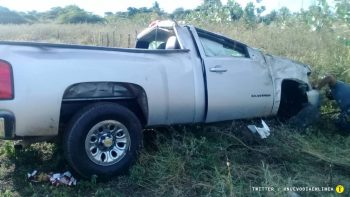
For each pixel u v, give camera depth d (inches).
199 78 187.6
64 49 157.2
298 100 234.7
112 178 165.9
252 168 171.3
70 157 155.6
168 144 181.6
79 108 168.7
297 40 370.3
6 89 144.2
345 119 220.4
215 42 201.5
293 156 182.9
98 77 160.4
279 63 220.1
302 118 218.8
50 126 153.5
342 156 184.5
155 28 217.8
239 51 209.2
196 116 190.2
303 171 171.0
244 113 205.0
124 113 165.6
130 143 168.6
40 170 173.5
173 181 160.2
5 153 188.7
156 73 175.6
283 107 236.1
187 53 188.1
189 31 193.9
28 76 146.9
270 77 212.5
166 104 179.5
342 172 173.2
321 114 234.2
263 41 377.4
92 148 160.4
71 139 154.6
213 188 152.6
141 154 173.0
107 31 573.3
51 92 150.6
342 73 287.1
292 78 222.2
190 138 184.7
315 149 191.8
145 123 181.5
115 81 164.4
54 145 192.9
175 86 180.5
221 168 168.1
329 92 236.4
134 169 167.6
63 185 160.4
